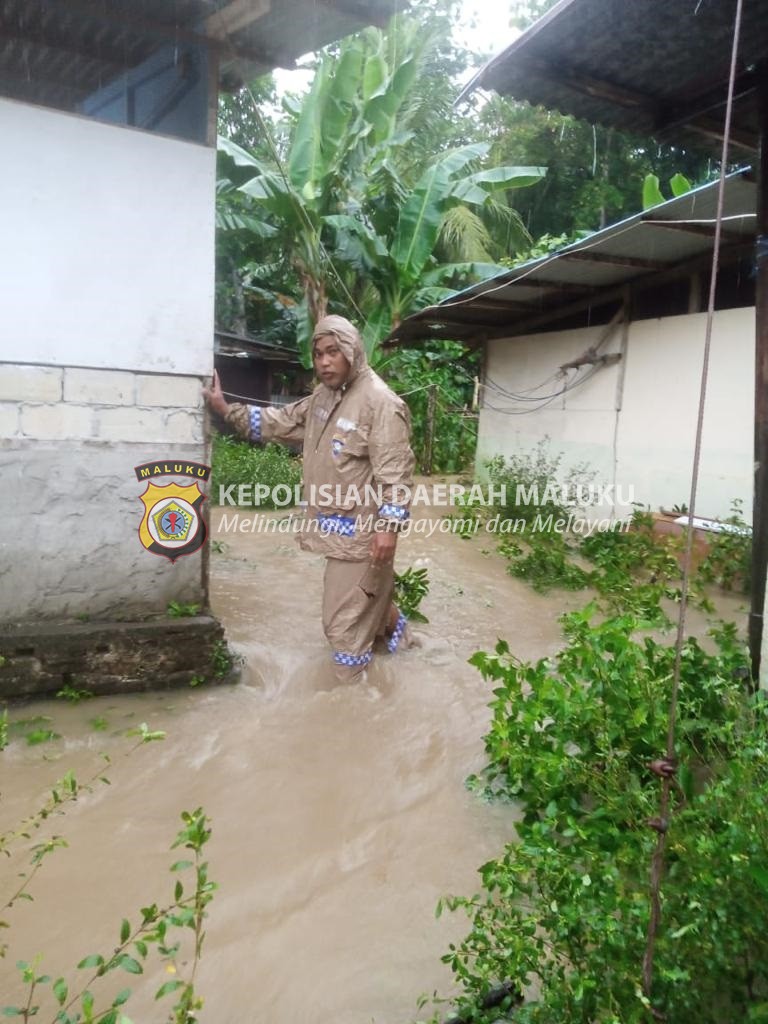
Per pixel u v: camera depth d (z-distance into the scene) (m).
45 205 3.94
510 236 15.55
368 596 4.45
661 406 8.30
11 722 3.88
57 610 4.25
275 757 3.63
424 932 2.54
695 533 7.23
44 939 2.46
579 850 2.40
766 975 1.88
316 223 10.86
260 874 2.81
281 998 2.27
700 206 6.25
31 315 3.98
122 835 3.01
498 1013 2.10
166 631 4.30
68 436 4.16
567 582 6.68
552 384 10.23
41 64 4.13
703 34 3.62
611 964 1.92
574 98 4.29
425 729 3.96
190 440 4.46
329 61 10.16
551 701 3.12
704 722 3.00
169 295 4.29
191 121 4.29
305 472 4.61
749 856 1.97
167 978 2.32
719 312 7.51
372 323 11.66
